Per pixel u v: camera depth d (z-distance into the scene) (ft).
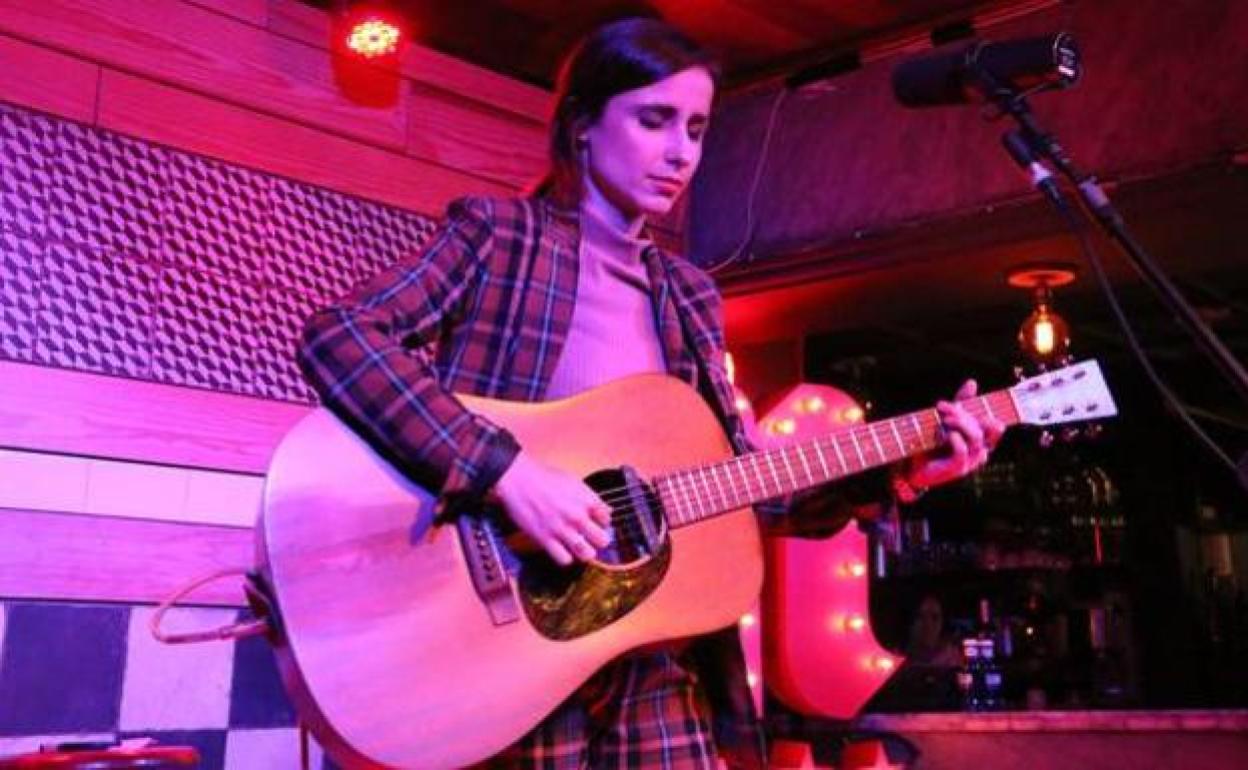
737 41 13.04
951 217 11.97
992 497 18.86
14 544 9.34
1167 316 16.55
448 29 12.57
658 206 5.83
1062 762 10.40
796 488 5.96
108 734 9.55
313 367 5.14
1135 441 20.65
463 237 5.59
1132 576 20.31
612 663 5.42
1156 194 10.69
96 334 9.93
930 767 11.23
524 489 5.02
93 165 10.13
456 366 5.54
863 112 12.90
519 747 5.20
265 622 5.25
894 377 19.72
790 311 14.02
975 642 14.57
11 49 9.87
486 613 5.18
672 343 6.04
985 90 6.90
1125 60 11.12
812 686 11.95
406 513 5.22
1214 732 9.63
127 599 9.77
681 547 5.71
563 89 6.02
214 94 10.84
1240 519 21.08
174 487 10.14
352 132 11.63
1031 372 15.52
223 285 10.64
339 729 4.90
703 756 5.49
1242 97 10.40
